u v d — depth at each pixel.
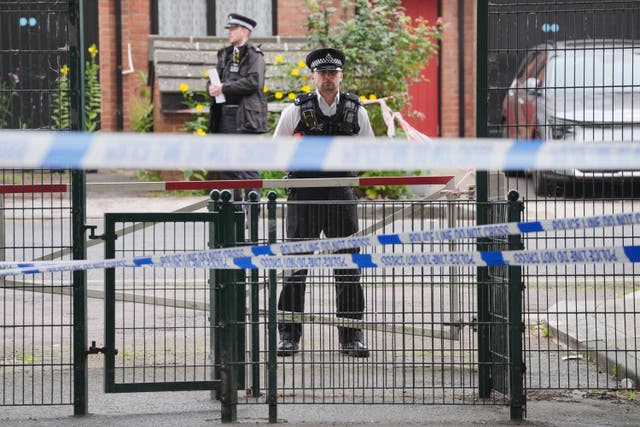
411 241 15.54
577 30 39.03
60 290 23.94
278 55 52.56
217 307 18.56
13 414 18.88
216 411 19.14
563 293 31.59
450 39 65.00
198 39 56.03
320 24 50.72
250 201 19.34
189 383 18.86
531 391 20.53
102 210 47.56
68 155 9.06
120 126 61.03
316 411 19.02
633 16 20.61
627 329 24.89
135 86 60.59
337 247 16.03
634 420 18.42
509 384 18.73
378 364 20.58
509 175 27.69
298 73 50.62
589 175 21.47
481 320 19.75
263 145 9.50
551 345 24.80
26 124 21.30
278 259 16.27
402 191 50.50
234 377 18.27
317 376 21.53
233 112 38.78
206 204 22.81
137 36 61.09
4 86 33.28
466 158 9.91
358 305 19.70
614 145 10.34
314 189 23.55
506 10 20.58
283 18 61.72
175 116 54.50
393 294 19.12
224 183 22.22
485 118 19.94
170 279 31.91
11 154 8.98
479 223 19.38
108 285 18.80
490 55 21.20
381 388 19.12
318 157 9.57
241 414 18.88
